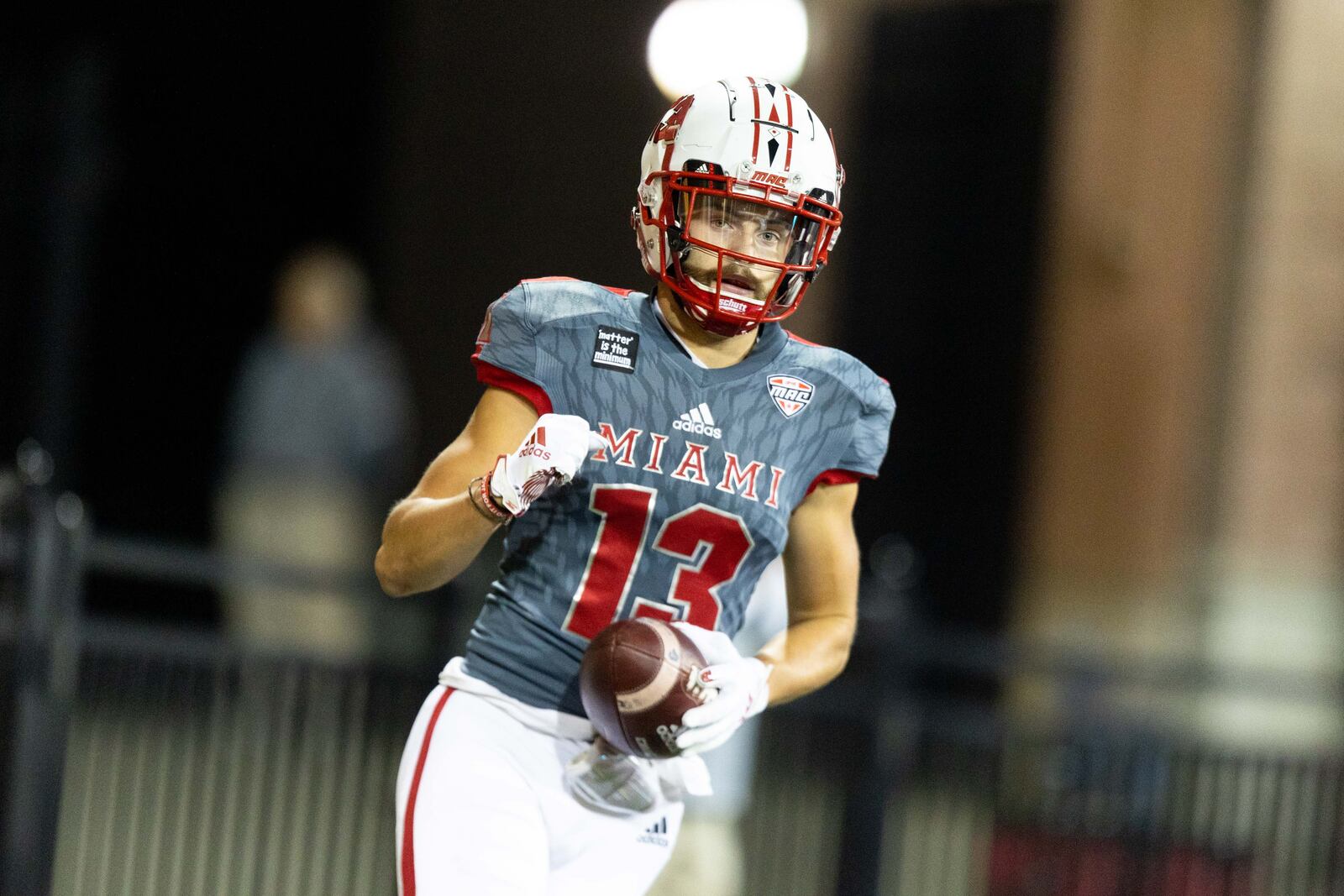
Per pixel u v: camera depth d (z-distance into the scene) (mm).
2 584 18031
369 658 20094
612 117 35875
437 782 11391
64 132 31594
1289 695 25156
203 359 41844
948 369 34562
